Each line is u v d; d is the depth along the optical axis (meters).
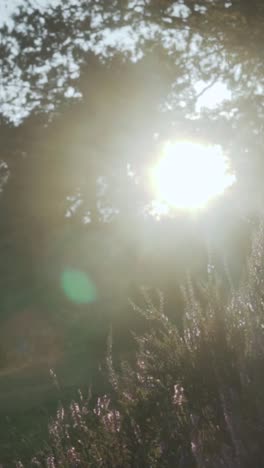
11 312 33.28
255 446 5.46
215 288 7.18
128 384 7.12
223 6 22.31
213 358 6.50
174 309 11.97
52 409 12.46
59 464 6.65
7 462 8.90
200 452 5.65
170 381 6.76
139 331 20.16
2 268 39.97
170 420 6.29
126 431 6.55
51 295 35.28
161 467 6.19
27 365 23.83
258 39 23.08
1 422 12.15
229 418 5.62
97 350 20.34
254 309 6.32
